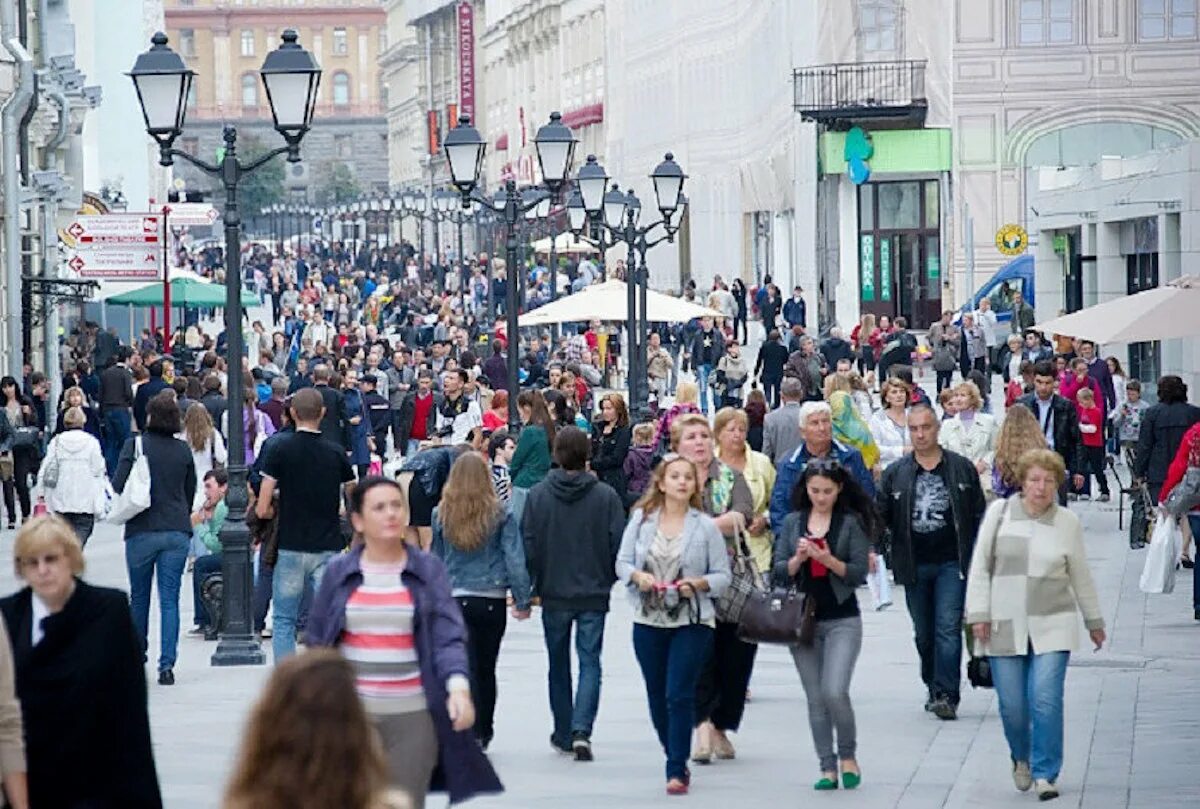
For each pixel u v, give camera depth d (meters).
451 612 22.81
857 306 150.00
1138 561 57.94
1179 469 47.53
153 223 95.50
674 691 30.27
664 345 142.75
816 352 101.94
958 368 113.56
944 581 35.56
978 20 144.00
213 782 31.14
